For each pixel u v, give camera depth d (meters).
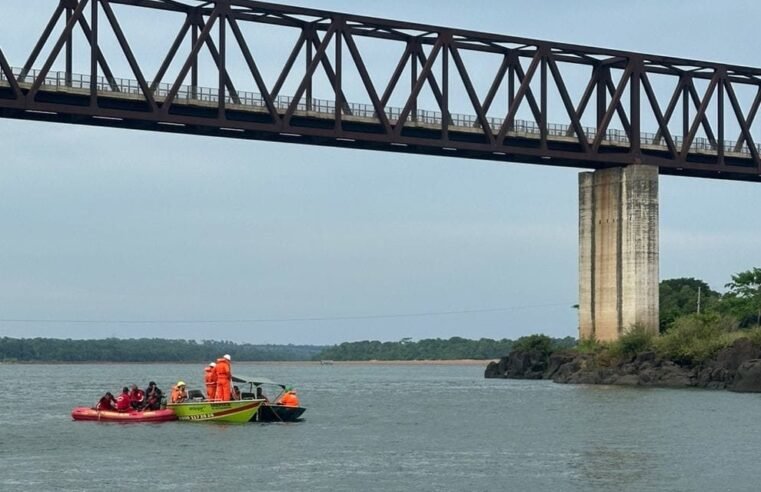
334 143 116.88
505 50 124.12
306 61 114.44
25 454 69.00
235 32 109.00
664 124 131.12
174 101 107.25
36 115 103.81
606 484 57.94
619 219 131.12
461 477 60.19
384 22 116.06
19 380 198.88
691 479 59.12
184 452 69.44
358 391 137.88
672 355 128.12
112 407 90.38
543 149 125.00
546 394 117.88
